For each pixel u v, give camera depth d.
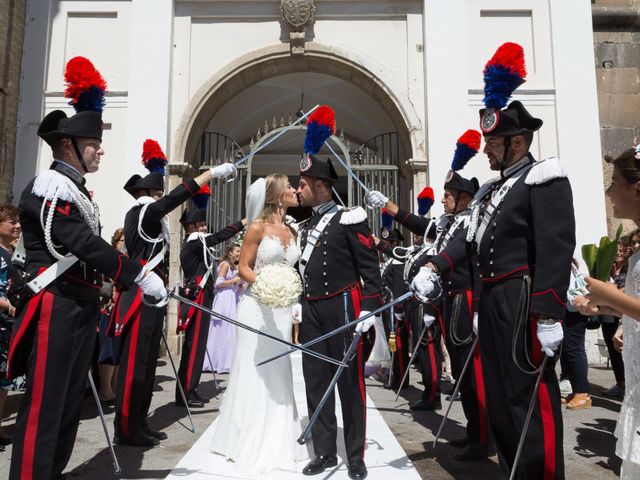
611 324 5.09
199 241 4.79
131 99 7.93
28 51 8.14
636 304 1.77
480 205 2.52
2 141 7.63
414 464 3.13
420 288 2.82
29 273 2.34
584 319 4.67
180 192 3.38
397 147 8.95
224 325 6.71
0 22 7.57
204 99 8.10
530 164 2.35
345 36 8.31
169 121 8.01
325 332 3.05
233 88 8.41
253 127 10.98
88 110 2.57
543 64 8.10
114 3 8.25
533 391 2.16
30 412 2.25
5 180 7.68
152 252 3.47
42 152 7.96
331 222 3.14
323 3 8.32
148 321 3.50
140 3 8.11
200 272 4.82
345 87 9.95
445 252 2.91
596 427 3.98
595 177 7.77
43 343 2.29
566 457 3.31
